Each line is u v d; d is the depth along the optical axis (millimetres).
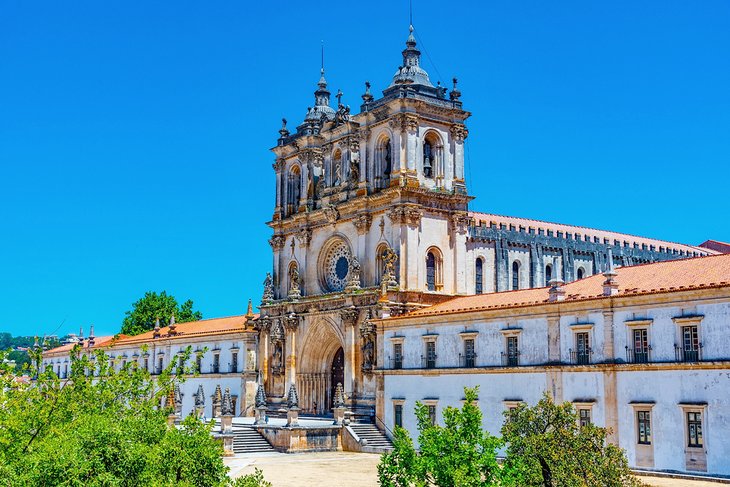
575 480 35844
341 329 99812
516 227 107375
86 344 164750
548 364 70938
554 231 111625
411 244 94188
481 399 76812
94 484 30984
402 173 95438
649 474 62094
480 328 78188
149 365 136750
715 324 60094
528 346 73312
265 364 111750
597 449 38000
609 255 68250
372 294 94625
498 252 103625
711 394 59844
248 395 112812
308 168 110562
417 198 95750
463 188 99688
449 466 32375
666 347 62938
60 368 165000
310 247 109250
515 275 106188
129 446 33094
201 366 124250
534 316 73125
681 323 62062
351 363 95875
